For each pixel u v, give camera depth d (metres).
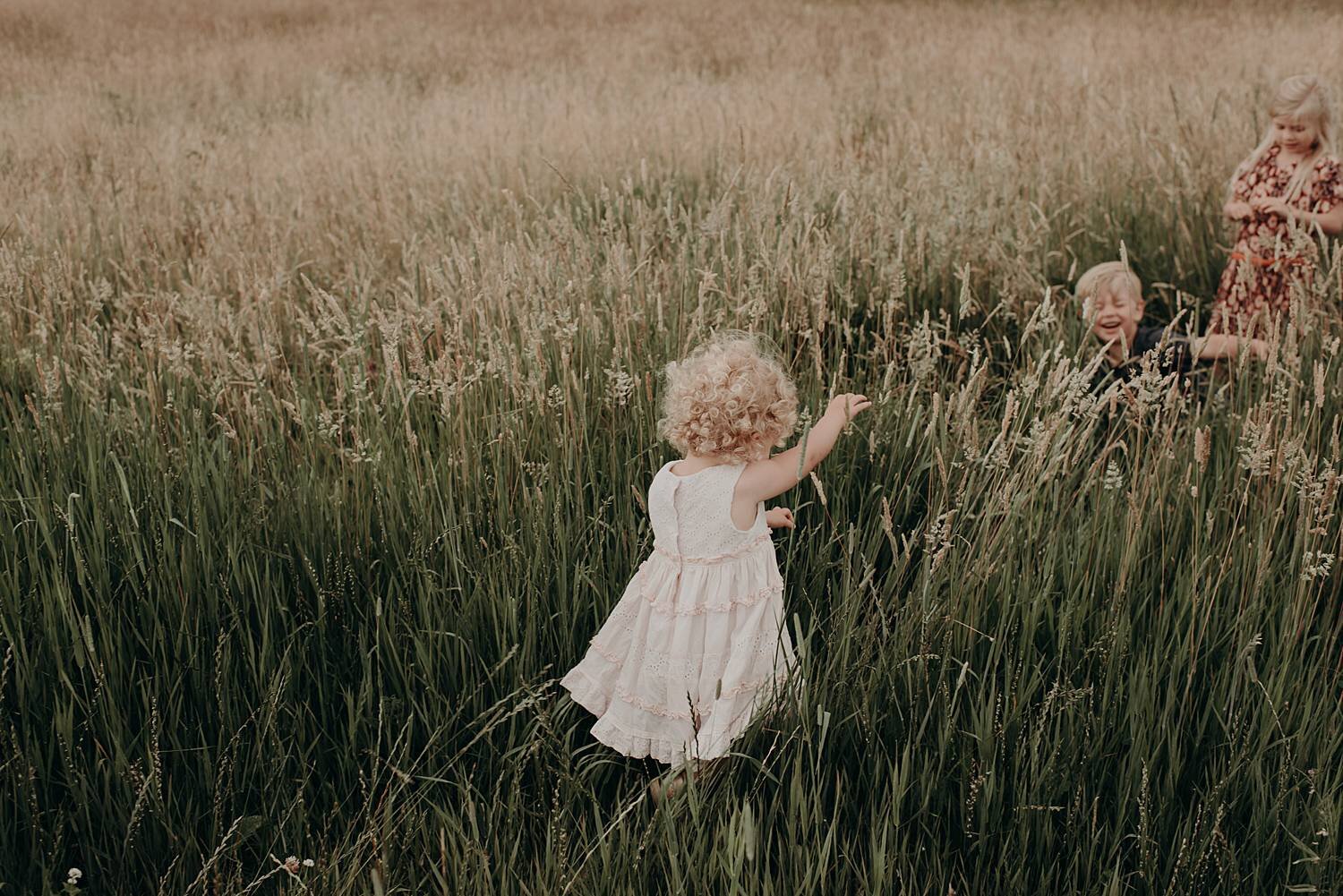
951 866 2.19
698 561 2.43
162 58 14.31
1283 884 2.09
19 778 2.21
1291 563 2.62
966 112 8.08
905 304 4.61
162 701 2.50
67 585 2.55
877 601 2.51
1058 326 4.02
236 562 2.68
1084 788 2.23
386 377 3.39
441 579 2.81
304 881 2.09
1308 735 2.28
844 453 3.16
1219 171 5.95
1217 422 3.38
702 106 8.90
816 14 16.88
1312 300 3.91
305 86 12.32
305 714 2.54
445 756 2.50
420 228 5.92
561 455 3.14
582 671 2.60
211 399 3.59
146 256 5.53
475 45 14.90
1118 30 13.43
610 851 2.11
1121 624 2.45
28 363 3.87
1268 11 14.71
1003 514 2.72
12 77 12.83
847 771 2.37
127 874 2.20
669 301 4.02
